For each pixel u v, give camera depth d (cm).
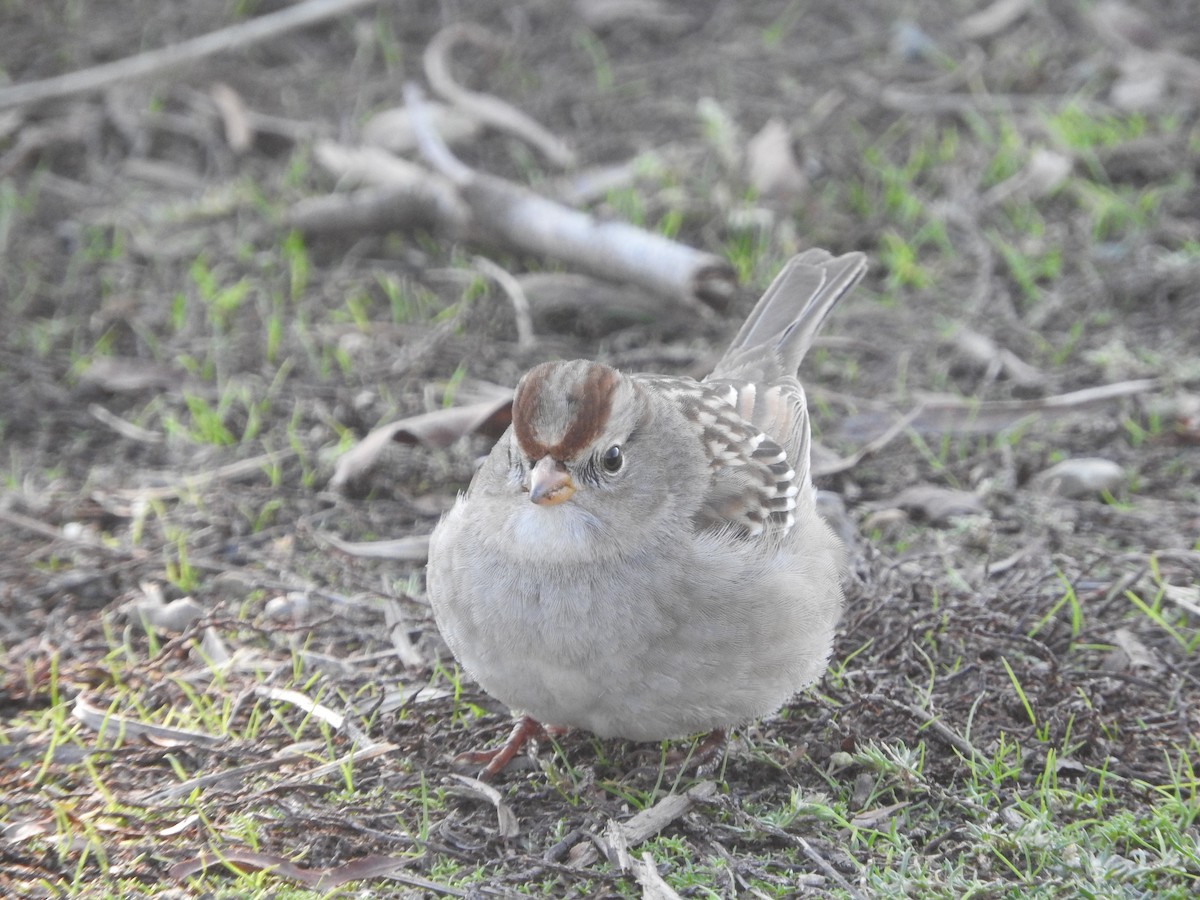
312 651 921
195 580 1002
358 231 1403
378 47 1653
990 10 1680
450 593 756
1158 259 1325
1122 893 698
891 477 1102
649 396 766
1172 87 1546
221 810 782
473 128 1526
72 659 918
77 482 1117
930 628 898
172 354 1259
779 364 967
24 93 1530
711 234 1372
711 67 1620
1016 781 793
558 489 714
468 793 790
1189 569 974
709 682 742
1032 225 1371
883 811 768
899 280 1324
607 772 819
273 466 1120
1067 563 980
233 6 1686
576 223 1310
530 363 1236
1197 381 1179
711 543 739
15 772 820
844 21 1692
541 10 1702
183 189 1473
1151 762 809
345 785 800
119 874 739
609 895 717
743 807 776
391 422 1158
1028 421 1145
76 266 1362
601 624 727
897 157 1475
